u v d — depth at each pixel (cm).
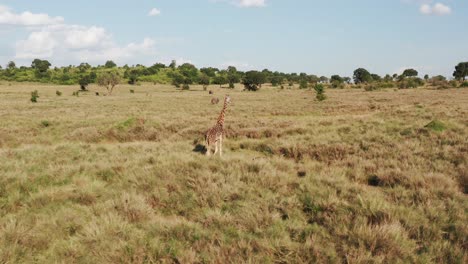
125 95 8944
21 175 898
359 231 552
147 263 508
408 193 762
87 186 835
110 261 503
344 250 514
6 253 508
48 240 571
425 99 4909
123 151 1341
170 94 9406
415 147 1228
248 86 11806
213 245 542
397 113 2633
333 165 1084
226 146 1516
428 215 638
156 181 862
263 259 503
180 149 1368
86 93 10031
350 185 805
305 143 1389
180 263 496
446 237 571
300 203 716
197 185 807
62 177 923
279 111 3397
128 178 901
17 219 654
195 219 674
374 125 1834
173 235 580
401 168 973
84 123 2445
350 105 3922
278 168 1007
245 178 881
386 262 493
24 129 2197
